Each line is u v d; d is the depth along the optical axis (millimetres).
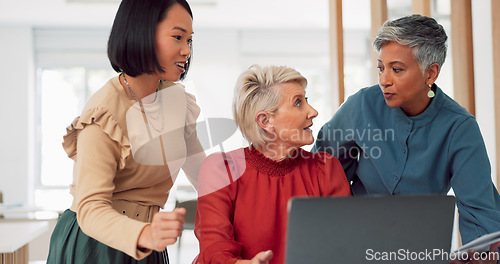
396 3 6543
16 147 7496
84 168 1174
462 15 2178
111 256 1276
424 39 1411
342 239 976
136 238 1050
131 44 1203
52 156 7777
